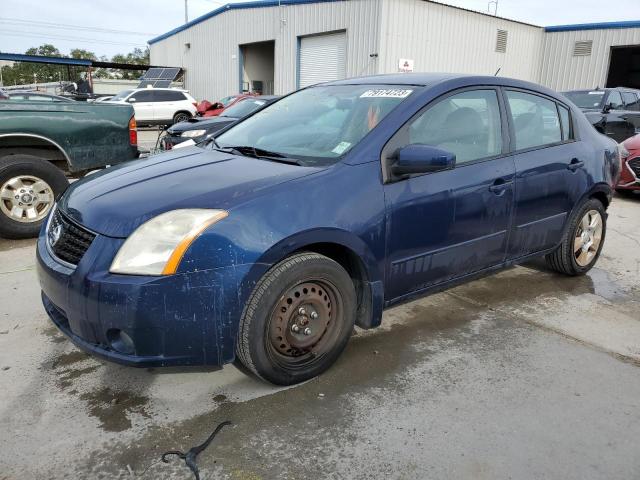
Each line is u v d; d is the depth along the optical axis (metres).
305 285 2.58
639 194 8.12
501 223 3.42
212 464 2.13
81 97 21.41
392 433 2.34
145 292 2.21
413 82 3.29
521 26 21.92
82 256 2.38
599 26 21.30
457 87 3.25
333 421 2.42
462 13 19.56
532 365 2.95
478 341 3.22
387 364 2.92
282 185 2.52
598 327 3.46
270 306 2.44
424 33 18.75
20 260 4.55
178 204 2.38
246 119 3.88
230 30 25.56
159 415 2.44
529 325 3.46
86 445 2.23
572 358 3.04
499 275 4.43
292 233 2.43
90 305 2.28
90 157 5.49
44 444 2.23
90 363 2.88
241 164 2.89
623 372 2.90
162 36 34.28
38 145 5.26
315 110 3.44
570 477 2.10
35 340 3.12
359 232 2.66
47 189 5.16
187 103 22.36
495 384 2.75
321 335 2.73
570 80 22.52
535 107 3.77
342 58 19.39
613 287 4.21
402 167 2.75
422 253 3.01
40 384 2.67
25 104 5.12
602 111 11.48
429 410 2.51
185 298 2.26
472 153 3.26
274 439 2.29
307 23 20.56
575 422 2.45
